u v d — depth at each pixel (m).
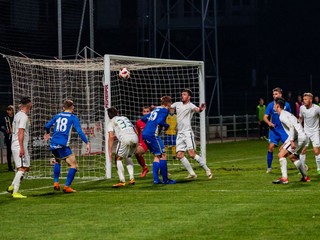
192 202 14.16
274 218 12.02
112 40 60.78
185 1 65.62
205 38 46.84
